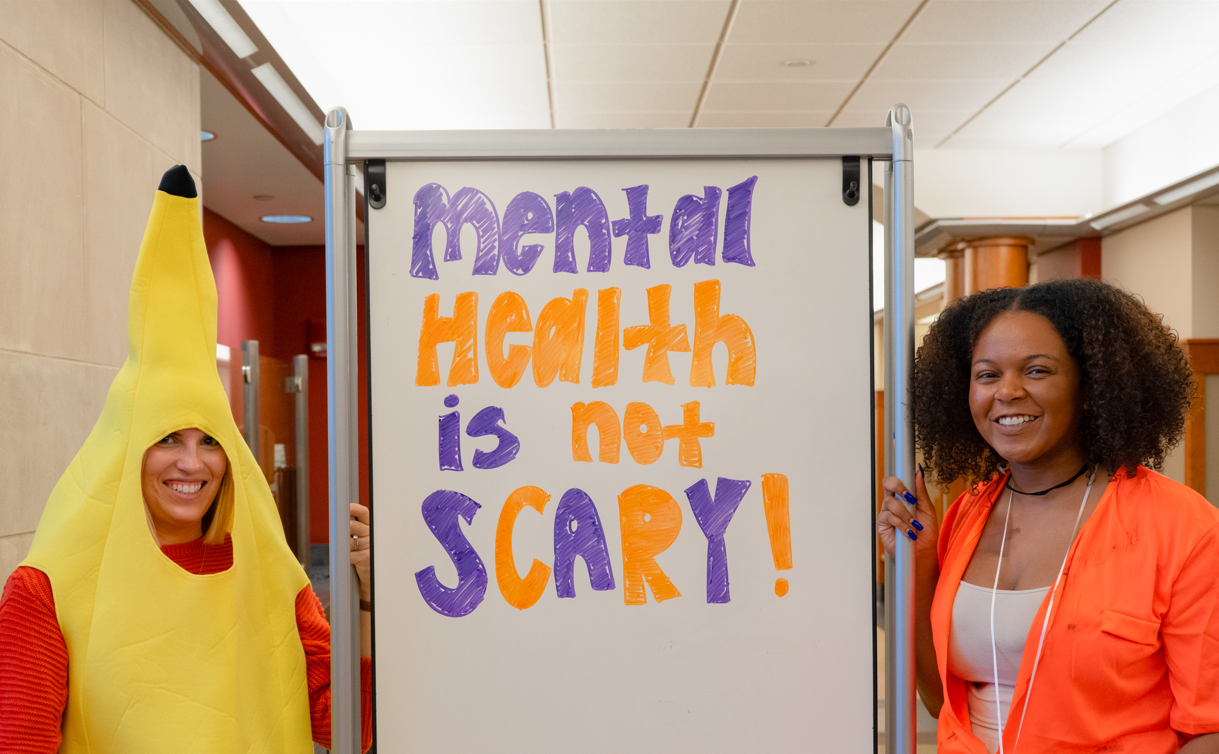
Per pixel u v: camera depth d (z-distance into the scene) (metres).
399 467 1.05
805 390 1.07
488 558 1.05
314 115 3.69
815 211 1.08
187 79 2.84
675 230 1.07
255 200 5.12
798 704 1.05
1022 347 1.08
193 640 1.05
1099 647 1.00
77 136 2.17
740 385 1.06
